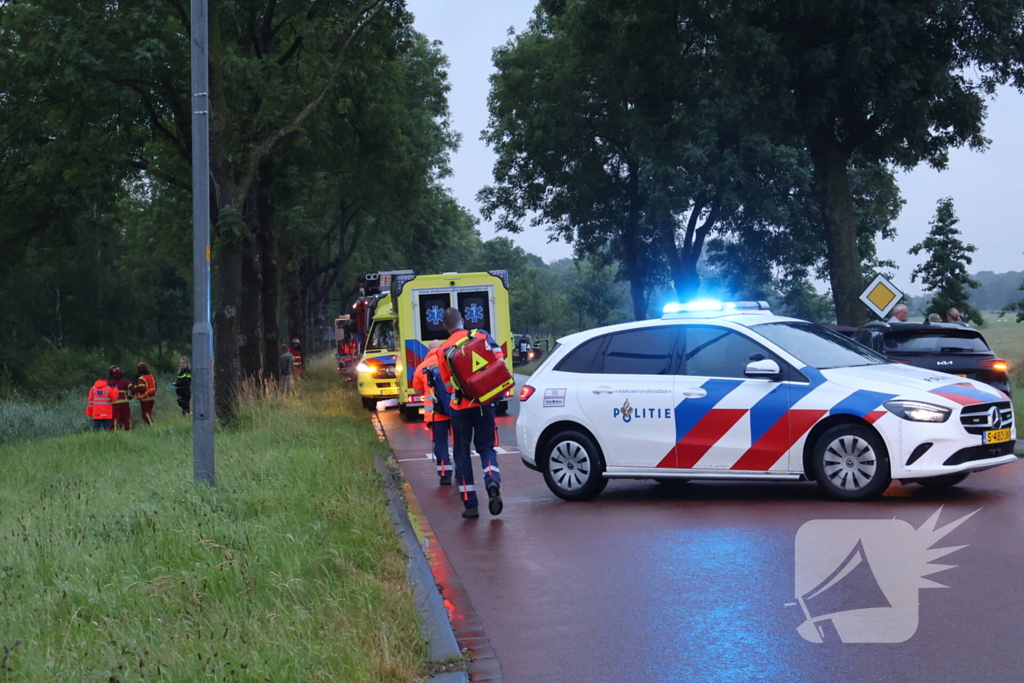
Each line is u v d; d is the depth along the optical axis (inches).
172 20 820.0
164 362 2364.7
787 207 1622.8
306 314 2208.4
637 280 1715.1
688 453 373.7
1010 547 271.1
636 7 1003.9
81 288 2014.0
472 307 855.1
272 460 483.8
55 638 220.8
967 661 186.5
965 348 511.8
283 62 957.2
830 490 350.6
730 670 189.5
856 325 970.1
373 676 182.4
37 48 759.7
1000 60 881.5
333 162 1164.5
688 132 1119.6
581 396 394.9
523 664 200.4
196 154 425.7
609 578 265.6
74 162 924.6
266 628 212.1
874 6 879.1
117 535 319.3
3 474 563.5
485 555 305.1
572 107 1477.6
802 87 938.1
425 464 551.5
